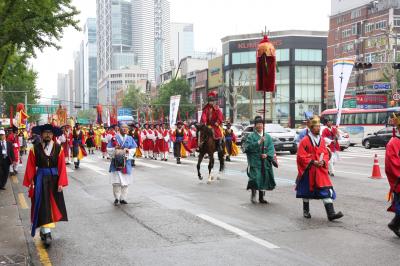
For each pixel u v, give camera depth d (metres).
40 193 7.25
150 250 6.94
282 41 78.31
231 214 9.51
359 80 71.31
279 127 29.58
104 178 16.69
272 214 9.44
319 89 79.00
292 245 7.02
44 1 15.95
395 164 7.21
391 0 71.25
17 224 8.99
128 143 11.05
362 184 13.89
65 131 22.09
